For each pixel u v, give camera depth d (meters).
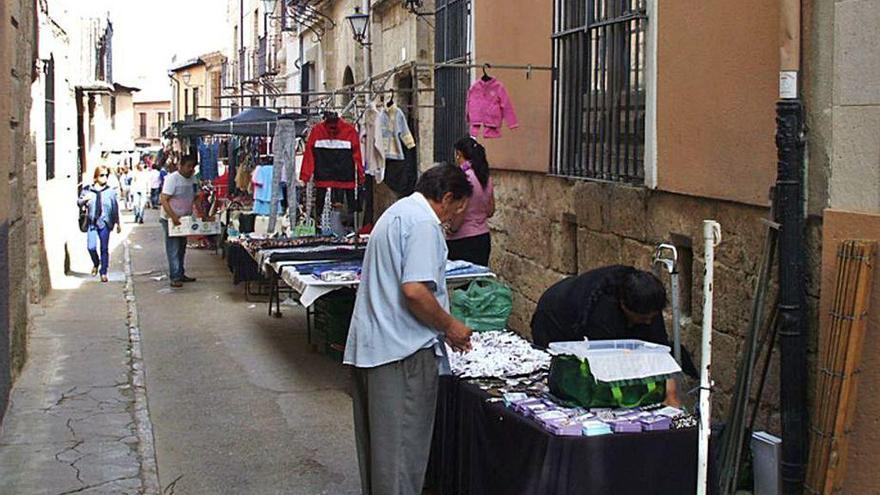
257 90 32.88
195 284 15.33
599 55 7.59
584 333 5.14
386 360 4.90
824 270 4.73
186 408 7.92
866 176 4.54
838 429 4.51
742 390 4.93
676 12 6.29
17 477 6.12
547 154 8.76
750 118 5.48
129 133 40.62
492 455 4.73
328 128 11.99
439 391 5.43
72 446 6.77
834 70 4.71
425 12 13.88
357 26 16.59
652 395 4.57
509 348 5.68
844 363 4.48
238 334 11.04
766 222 5.01
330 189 12.95
